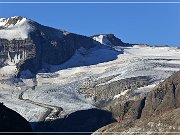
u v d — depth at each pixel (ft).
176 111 556.92
